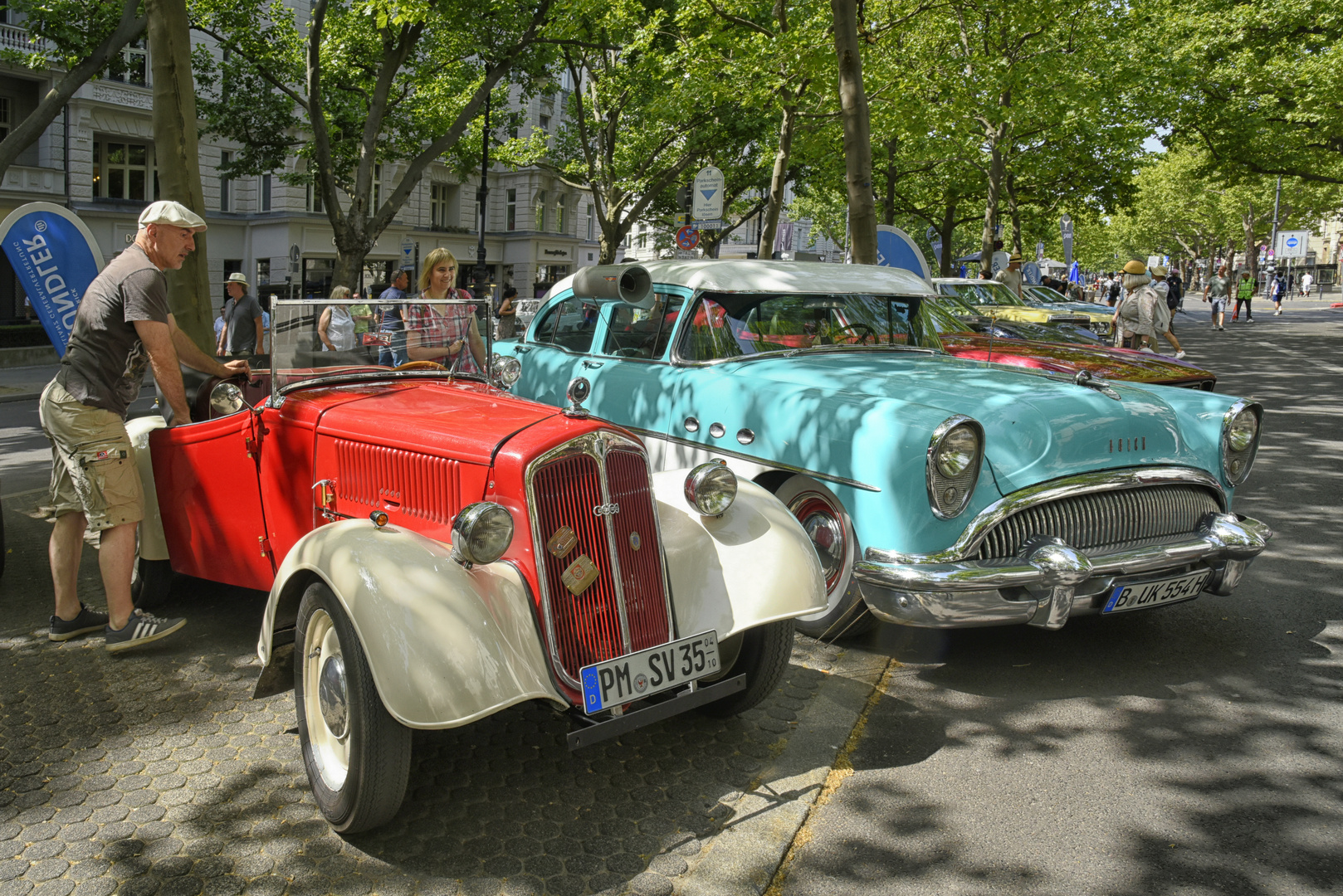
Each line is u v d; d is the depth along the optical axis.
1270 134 23.70
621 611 3.28
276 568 4.14
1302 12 21.64
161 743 3.57
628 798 3.26
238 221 33.91
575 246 46.56
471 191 42.06
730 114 22.48
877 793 3.34
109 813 3.08
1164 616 5.14
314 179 24.92
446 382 4.45
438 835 3.02
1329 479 8.18
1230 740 3.74
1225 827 3.14
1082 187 29.19
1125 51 23.11
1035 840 3.05
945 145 23.86
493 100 26.30
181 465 4.47
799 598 3.47
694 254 13.39
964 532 4.05
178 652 4.43
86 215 28.19
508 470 3.12
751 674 3.70
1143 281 11.81
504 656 2.85
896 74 14.64
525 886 2.75
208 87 24.23
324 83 20.09
